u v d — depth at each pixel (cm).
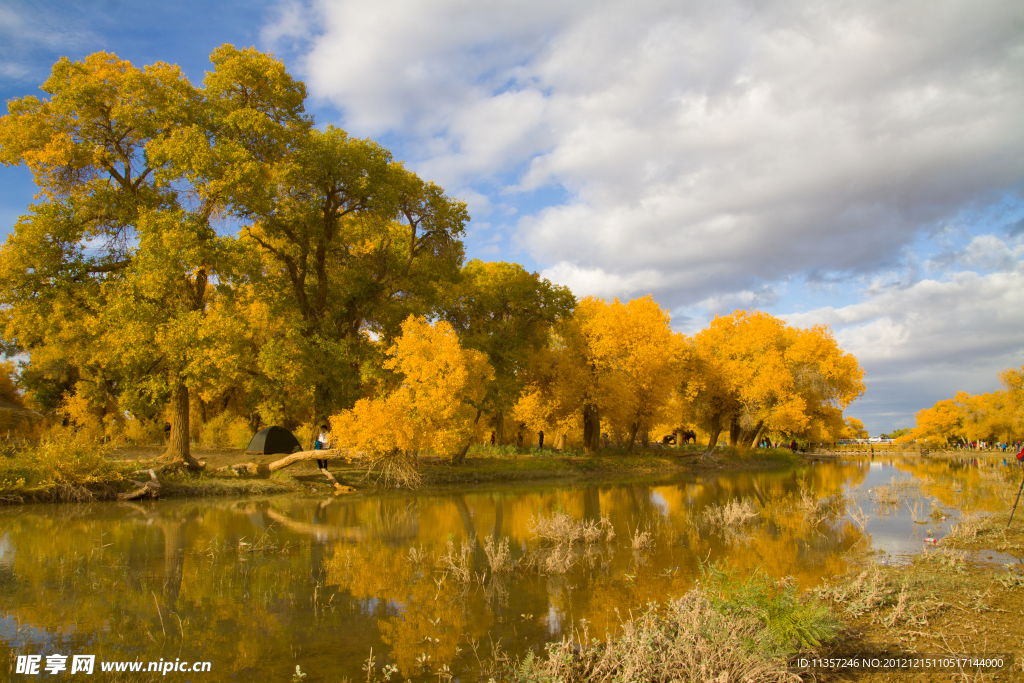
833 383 4425
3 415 3134
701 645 561
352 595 835
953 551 1119
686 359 4303
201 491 1952
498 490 2262
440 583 881
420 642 663
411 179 2553
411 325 2355
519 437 4131
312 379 2295
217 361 1958
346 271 2677
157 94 2069
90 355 2912
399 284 2822
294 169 2188
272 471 2266
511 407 3316
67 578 905
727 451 4306
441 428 2288
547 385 3562
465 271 3284
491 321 3186
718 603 640
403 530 1352
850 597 823
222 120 2123
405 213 2688
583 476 2942
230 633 685
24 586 859
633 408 3759
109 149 2128
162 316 1986
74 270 1995
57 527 1345
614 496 2084
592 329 3428
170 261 1877
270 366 2145
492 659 616
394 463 2269
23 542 1174
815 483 2648
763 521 1508
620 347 3425
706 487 2444
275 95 2355
